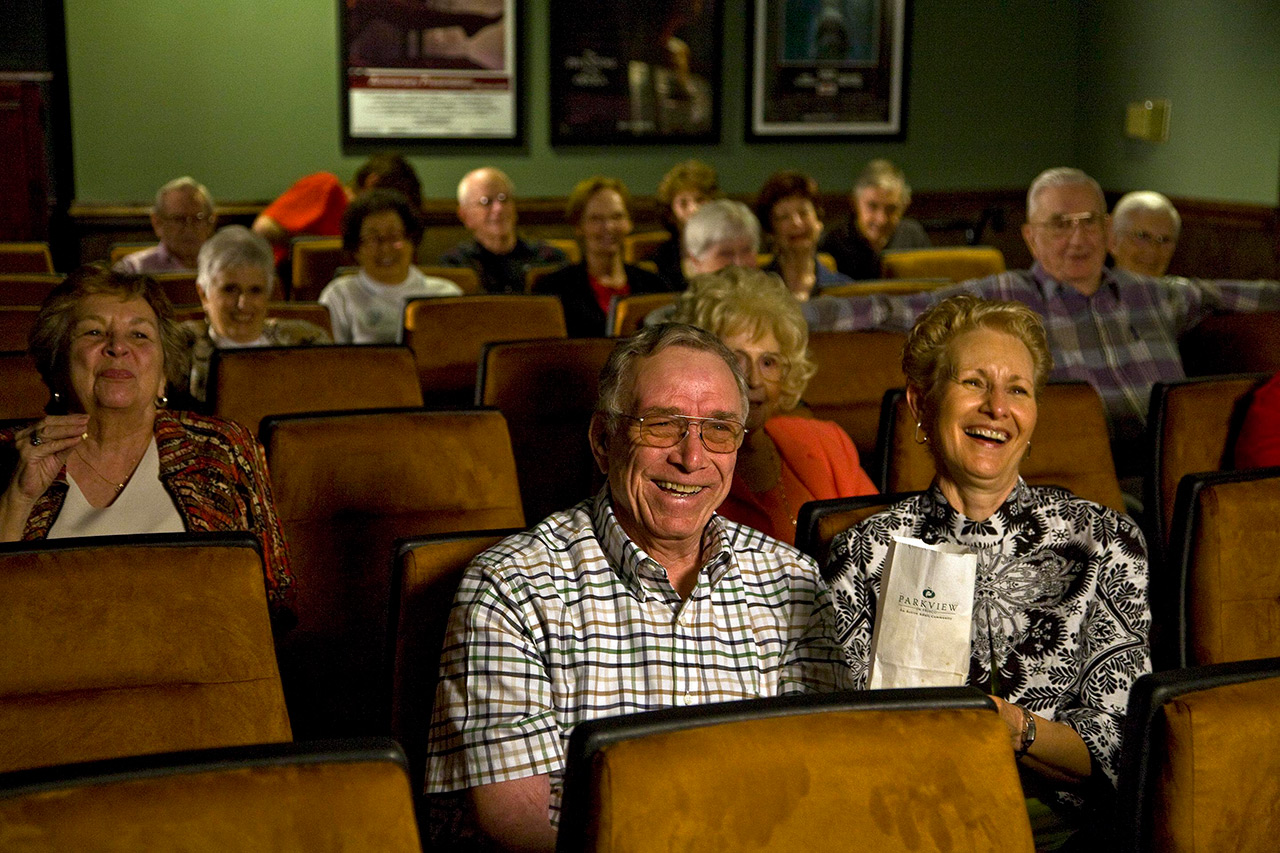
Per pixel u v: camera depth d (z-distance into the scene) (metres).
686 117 7.38
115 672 1.47
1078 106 7.86
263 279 3.56
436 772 1.46
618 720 1.09
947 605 1.61
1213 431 2.62
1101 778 1.70
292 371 2.77
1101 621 1.77
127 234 6.79
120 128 6.70
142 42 6.65
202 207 5.38
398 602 1.65
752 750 1.09
